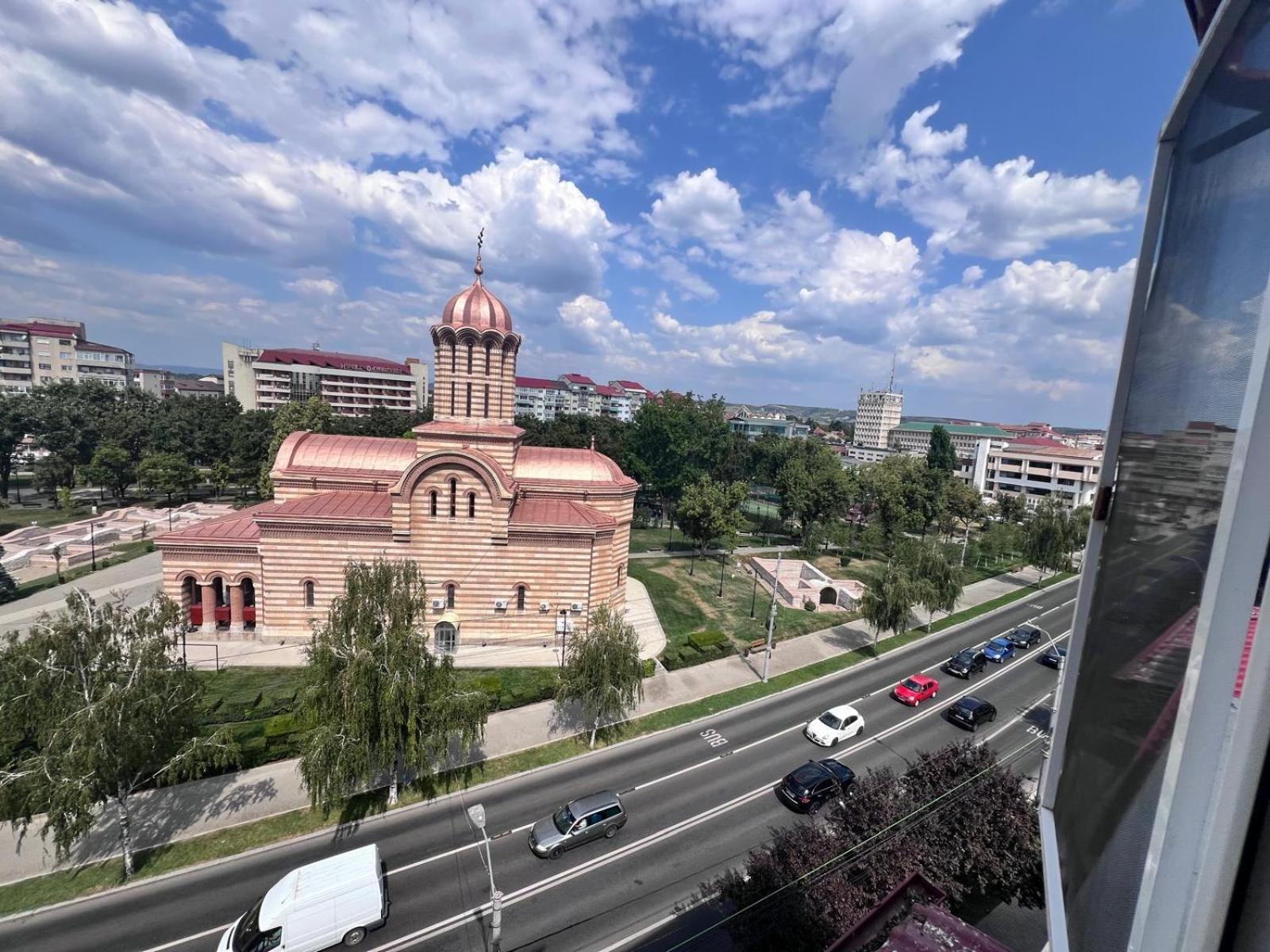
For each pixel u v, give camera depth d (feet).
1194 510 11.21
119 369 488.85
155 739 72.74
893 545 246.88
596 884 76.18
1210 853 8.73
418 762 83.97
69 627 72.74
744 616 174.81
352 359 533.96
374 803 88.63
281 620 132.57
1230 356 10.51
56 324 476.54
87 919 68.49
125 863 73.51
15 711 70.95
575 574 141.90
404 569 89.30
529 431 301.43
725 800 92.99
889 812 66.08
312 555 132.05
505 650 138.62
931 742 113.39
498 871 77.41
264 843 80.33
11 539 212.84
